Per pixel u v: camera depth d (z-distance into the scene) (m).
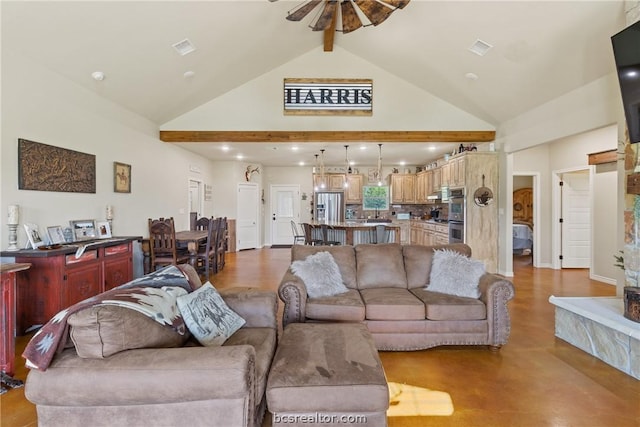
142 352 1.43
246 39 4.19
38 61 3.20
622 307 2.82
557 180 6.30
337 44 5.41
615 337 2.49
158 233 4.68
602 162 5.28
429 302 2.74
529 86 4.15
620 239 3.23
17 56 3.01
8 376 2.22
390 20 4.04
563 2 2.84
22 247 3.08
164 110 5.16
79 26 2.96
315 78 5.57
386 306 2.72
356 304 2.74
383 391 1.54
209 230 5.34
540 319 3.52
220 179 8.63
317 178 9.20
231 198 8.62
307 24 4.46
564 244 6.32
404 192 9.03
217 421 1.42
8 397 2.09
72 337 1.38
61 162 3.52
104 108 4.24
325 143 6.19
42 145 3.28
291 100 5.58
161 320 1.62
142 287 1.81
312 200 9.73
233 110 5.58
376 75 5.59
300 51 5.34
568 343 2.91
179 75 4.34
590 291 4.62
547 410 1.97
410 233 8.79
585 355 2.69
